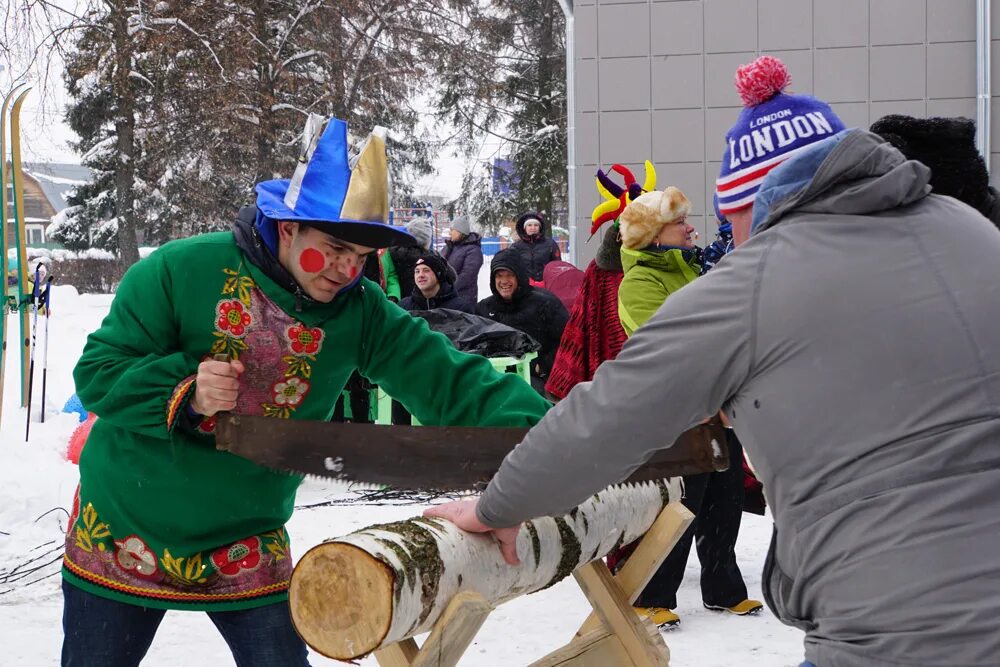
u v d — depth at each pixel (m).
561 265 8.70
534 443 1.95
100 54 25.59
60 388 11.43
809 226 1.83
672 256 4.63
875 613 1.70
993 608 1.62
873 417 1.72
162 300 2.62
